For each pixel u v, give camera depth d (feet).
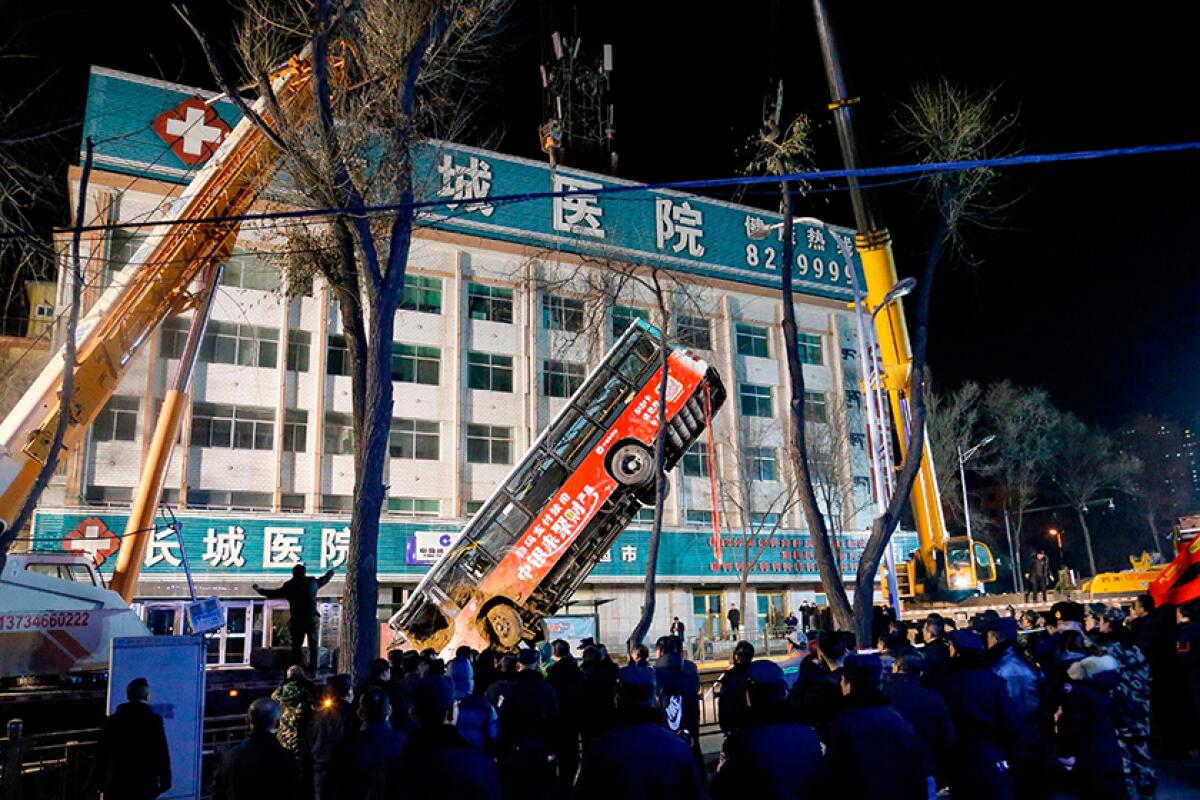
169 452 46.62
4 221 29.48
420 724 13.15
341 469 104.01
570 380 120.47
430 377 112.06
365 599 34.04
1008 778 18.38
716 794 14.64
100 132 90.58
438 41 38.60
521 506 57.36
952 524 174.09
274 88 43.88
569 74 135.13
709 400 60.34
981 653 19.58
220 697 39.75
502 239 117.50
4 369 78.79
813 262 144.05
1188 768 31.50
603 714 21.03
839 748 15.11
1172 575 46.91
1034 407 171.12
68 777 31.45
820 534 42.65
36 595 38.09
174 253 45.52
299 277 44.52
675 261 129.49
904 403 73.77
